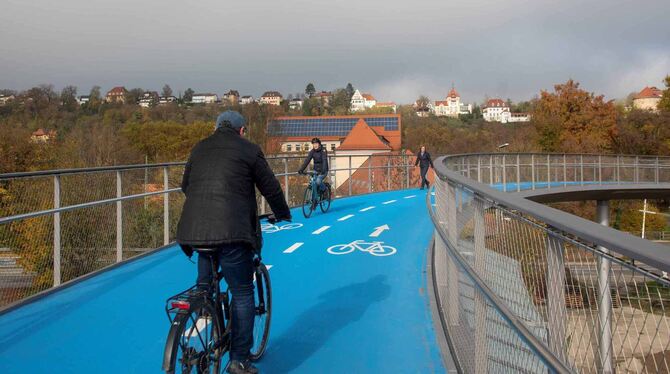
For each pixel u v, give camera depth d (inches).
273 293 256.1
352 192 829.2
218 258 139.5
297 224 490.3
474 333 143.6
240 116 152.7
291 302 240.5
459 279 172.7
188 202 139.3
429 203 276.2
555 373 78.3
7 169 876.6
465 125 4790.8
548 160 1097.4
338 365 170.4
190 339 122.7
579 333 71.6
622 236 64.1
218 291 141.6
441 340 190.4
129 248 331.0
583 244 72.1
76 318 215.2
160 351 181.0
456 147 2992.1
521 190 987.3
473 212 148.5
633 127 2340.1
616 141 2343.8
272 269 307.4
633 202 1759.4
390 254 351.3
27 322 209.9
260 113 2126.0
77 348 183.3
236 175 140.1
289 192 636.7
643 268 56.9
